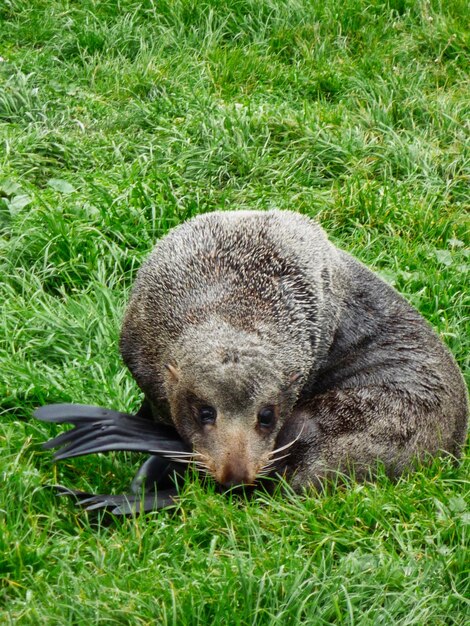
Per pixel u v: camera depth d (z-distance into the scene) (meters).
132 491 11.84
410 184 19.47
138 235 17.08
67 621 9.53
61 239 16.31
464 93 22.05
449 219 18.39
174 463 12.09
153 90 21.38
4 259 16.06
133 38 22.81
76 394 13.55
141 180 18.30
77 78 21.94
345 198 18.45
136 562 10.47
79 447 11.38
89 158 19.28
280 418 11.83
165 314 12.06
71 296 15.73
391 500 11.73
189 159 19.44
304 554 10.88
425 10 24.05
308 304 12.29
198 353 11.53
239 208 18.31
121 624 9.66
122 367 14.43
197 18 23.47
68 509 11.38
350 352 13.30
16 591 9.96
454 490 12.44
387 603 10.32
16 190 17.25
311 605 10.08
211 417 11.44
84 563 10.34
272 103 21.31
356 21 23.70
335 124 20.67
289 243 12.53
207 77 21.91
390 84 21.81
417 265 17.27
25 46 22.75
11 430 12.40
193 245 12.37
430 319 16.12
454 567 10.80
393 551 10.89
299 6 23.72
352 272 13.57
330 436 12.51
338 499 11.75
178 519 11.38
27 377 13.61
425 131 20.89
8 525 10.75
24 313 15.01
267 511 11.39
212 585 10.06
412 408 12.95
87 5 23.55
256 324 11.83
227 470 11.11
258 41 23.16
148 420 12.05
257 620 9.89
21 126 19.83
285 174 19.34
